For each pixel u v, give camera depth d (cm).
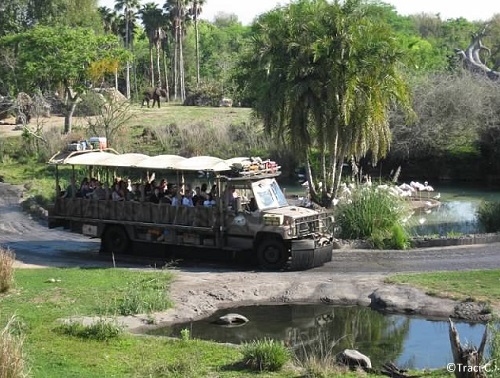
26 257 2305
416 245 2388
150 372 1184
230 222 2134
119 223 2320
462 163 4459
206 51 11200
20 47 5422
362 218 2431
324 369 1195
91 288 1803
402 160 4494
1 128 5475
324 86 2750
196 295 1792
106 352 1307
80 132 4753
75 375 1174
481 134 4469
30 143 4719
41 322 1502
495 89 4544
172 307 1695
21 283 1855
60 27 5441
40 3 6688
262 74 2836
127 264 2195
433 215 3155
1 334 1121
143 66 10150
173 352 1315
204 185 2255
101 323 1420
